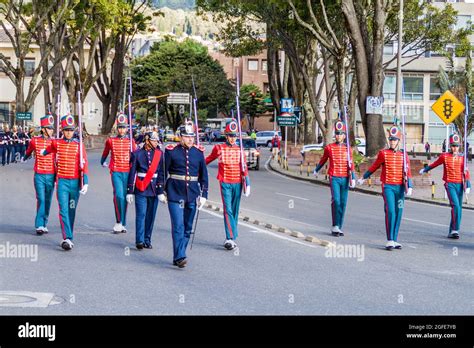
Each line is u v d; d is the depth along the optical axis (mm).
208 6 47094
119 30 54594
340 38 41000
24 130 45031
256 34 48000
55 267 11227
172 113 94062
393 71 71562
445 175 16031
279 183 33062
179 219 11492
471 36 68438
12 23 45844
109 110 68688
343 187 15656
